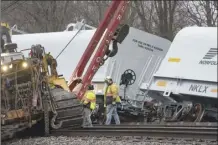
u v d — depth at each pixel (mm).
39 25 87500
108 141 21266
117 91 37406
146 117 40562
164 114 38500
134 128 26484
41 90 23875
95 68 32344
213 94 34844
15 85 23500
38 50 24391
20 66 23625
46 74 24281
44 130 24828
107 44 32969
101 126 29312
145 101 40781
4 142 23609
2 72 23219
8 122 23703
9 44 26375
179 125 28391
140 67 42812
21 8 86312
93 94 33062
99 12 90438
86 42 43688
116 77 41406
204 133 21609
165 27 74688
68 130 25859
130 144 20094
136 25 83812
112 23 33219
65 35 45688
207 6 69250
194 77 36031
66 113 24734
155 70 43438
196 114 36406
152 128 25953
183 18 76375
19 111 23453
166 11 74688
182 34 38375
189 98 37250
